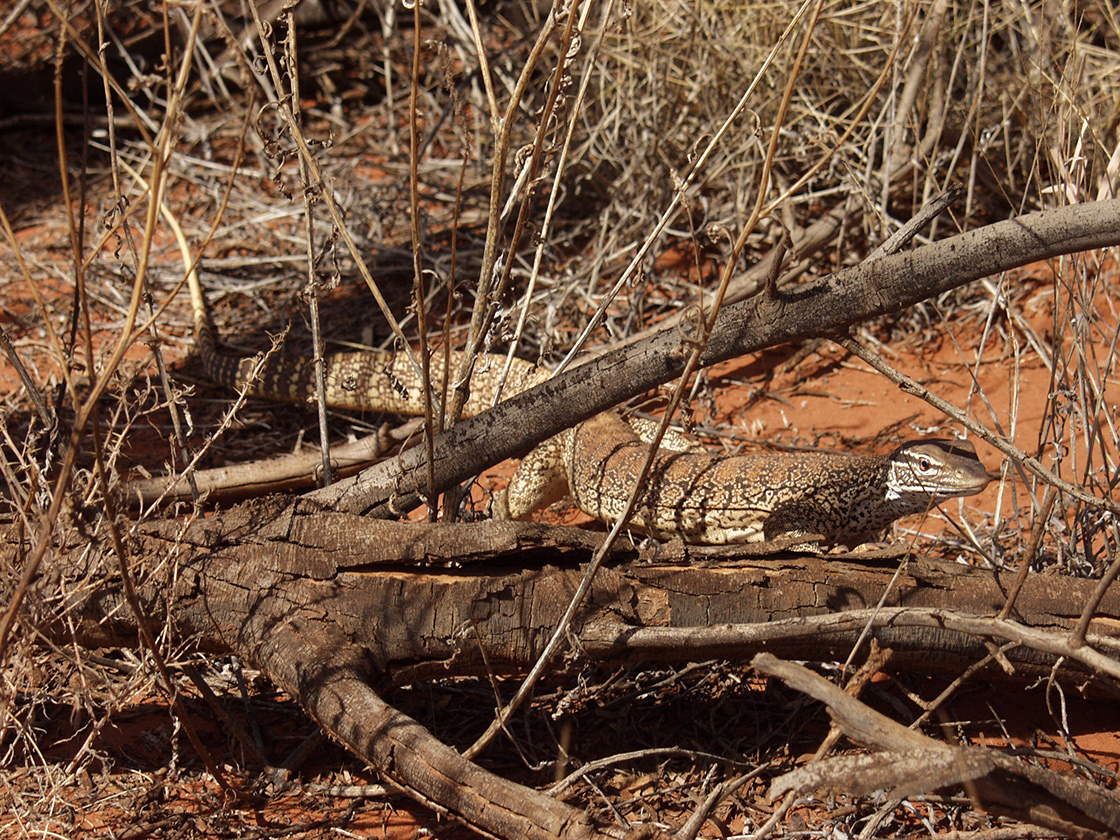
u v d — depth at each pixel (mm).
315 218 8258
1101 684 3596
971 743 3719
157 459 5855
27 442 3523
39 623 3096
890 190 7004
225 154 9789
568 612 3059
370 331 6902
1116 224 3109
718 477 5012
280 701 3930
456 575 3402
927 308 6875
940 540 4902
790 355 6887
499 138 3404
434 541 3383
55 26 9602
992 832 3057
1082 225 3137
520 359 6168
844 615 3115
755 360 6879
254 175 9172
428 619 3336
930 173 6617
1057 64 6535
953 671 3660
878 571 3578
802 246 6820
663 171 7551
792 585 3514
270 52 3615
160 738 3730
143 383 6582
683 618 3436
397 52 10594
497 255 4246
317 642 3264
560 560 3494
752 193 7375
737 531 4992
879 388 6414
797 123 7387
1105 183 4410
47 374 6520
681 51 7664
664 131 7570
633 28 7594
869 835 3162
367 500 3848
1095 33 7379
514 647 3383
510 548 3389
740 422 6180
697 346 2844
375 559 3379
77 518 3164
